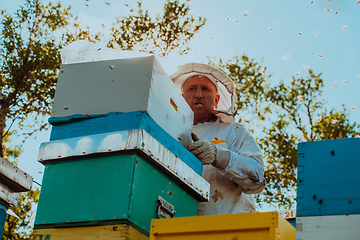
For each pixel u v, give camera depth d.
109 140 3.12
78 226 3.03
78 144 3.23
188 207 3.56
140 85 3.29
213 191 4.49
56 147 3.30
